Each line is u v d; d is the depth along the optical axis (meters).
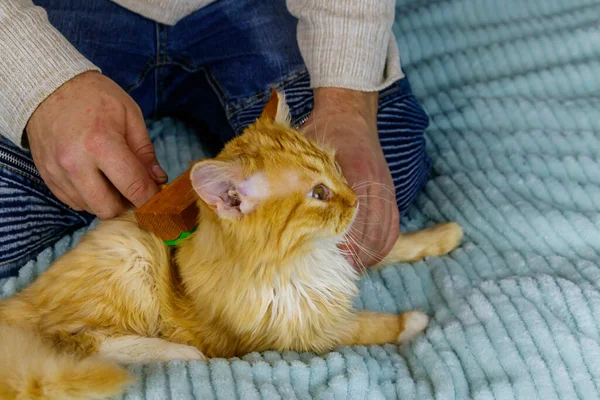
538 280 0.82
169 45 0.98
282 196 0.73
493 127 1.04
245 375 0.72
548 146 1.00
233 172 0.71
